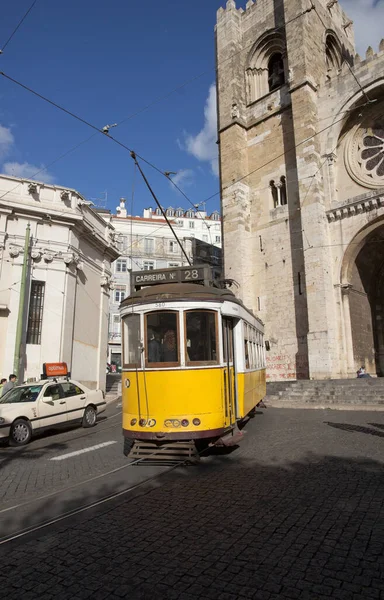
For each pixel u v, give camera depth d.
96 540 4.81
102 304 26.47
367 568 3.87
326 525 4.88
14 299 20.33
